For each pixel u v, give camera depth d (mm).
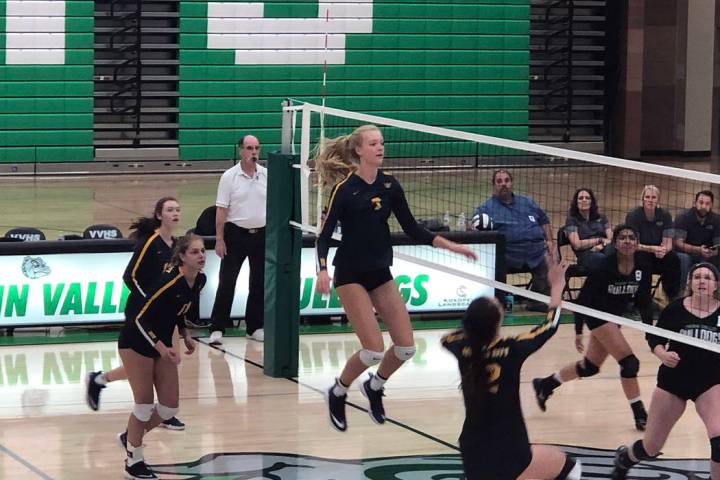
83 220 20891
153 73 28547
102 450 9875
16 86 27391
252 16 28625
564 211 21562
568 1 31859
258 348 13883
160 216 9438
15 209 22266
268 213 12539
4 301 13906
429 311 15328
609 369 13211
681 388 8703
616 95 32656
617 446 10273
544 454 7418
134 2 28250
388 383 12398
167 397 9133
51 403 11328
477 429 7301
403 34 29609
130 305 9141
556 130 32156
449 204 21484
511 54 30547
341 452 9891
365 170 9195
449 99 30203
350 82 29438
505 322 15320
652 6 35938
